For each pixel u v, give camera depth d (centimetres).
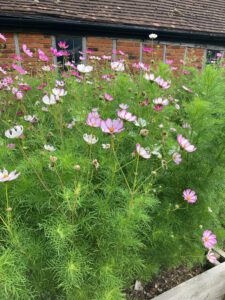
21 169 99
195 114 118
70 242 99
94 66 198
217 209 135
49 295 106
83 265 98
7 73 195
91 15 423
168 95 157
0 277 81
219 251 151
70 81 163
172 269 142
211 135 123
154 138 125
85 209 97
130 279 126
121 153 116
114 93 144
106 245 102
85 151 113
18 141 102
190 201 113
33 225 103
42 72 190
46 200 99
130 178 114
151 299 119
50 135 122
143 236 120
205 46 545
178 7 544
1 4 364
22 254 92
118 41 455
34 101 168
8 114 145
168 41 502
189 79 198
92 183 109
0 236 96
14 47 381
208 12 579
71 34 416
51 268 97
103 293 97
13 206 100
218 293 139
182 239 127
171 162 122
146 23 463
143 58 482
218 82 127
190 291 127
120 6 469
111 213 100
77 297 100
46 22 386
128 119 111
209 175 127
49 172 102
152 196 111
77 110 130
